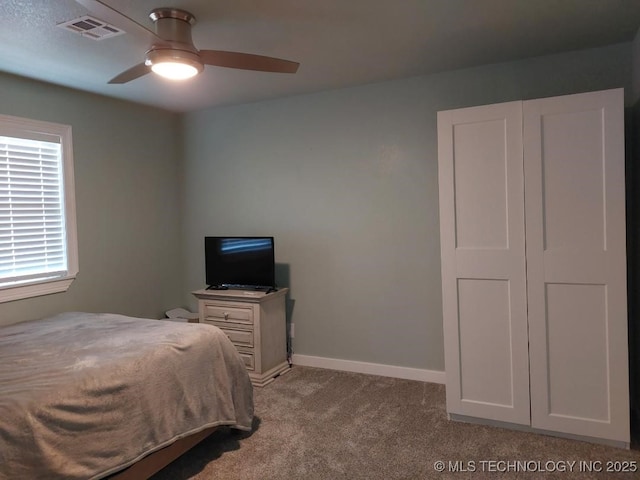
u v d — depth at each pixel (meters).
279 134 3.96
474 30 2.51
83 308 3.56
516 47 2.80
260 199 4.09
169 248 4.38
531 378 2.55
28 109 3.18
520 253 2.54
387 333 3.60
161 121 4.29
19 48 2.60
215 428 2.48
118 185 3.85
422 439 2.55
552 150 2.45
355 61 2.99
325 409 2.98
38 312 3.23
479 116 2.59
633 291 2.77
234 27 2.37
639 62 2.57
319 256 3.84
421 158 3.40
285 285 3.99
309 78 3.35
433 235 3.40
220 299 3.67
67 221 3.43
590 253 2.39
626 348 2.35
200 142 4.36
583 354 2.44
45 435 1.63
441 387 3.34
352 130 3.63
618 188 2.33
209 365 2.43
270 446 2.51
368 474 2.22
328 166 3.76
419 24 2.40
